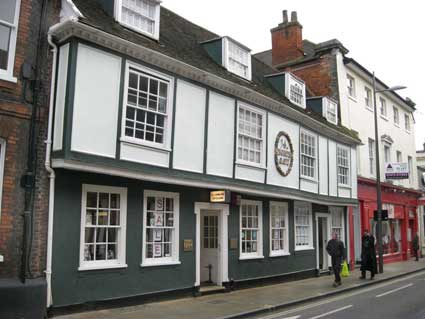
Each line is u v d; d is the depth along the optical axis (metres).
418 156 40.84
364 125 24.00
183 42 14.00
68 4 9.62
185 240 11.91
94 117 9.55
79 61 9.39
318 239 18.55
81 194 9.63
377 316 9.73
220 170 12.86
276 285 14.91
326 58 22.47
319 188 18.03
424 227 32.81
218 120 12.95
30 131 8.98
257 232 14.86
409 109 30.86
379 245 19.38
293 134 16.50
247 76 15.11
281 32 24.62
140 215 10.80
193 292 11.97
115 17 10.92
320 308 11.02
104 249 10.11
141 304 10.54
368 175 23.66
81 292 9.37
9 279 8.37
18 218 8.67
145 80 10.86
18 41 8.93
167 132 11.23
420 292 13.73
